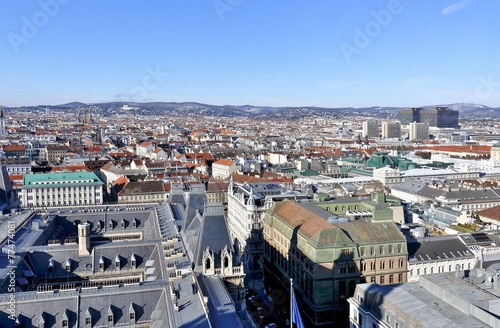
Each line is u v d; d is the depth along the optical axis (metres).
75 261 139.00
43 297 103.62
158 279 121.62
